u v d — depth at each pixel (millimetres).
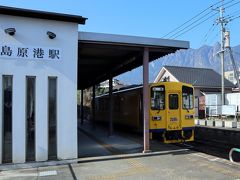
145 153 10977
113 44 10750
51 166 9359
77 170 8844
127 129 19516
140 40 10766
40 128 9547
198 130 22031
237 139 16984
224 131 18406
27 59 9453
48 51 9672
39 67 9578
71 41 9914
